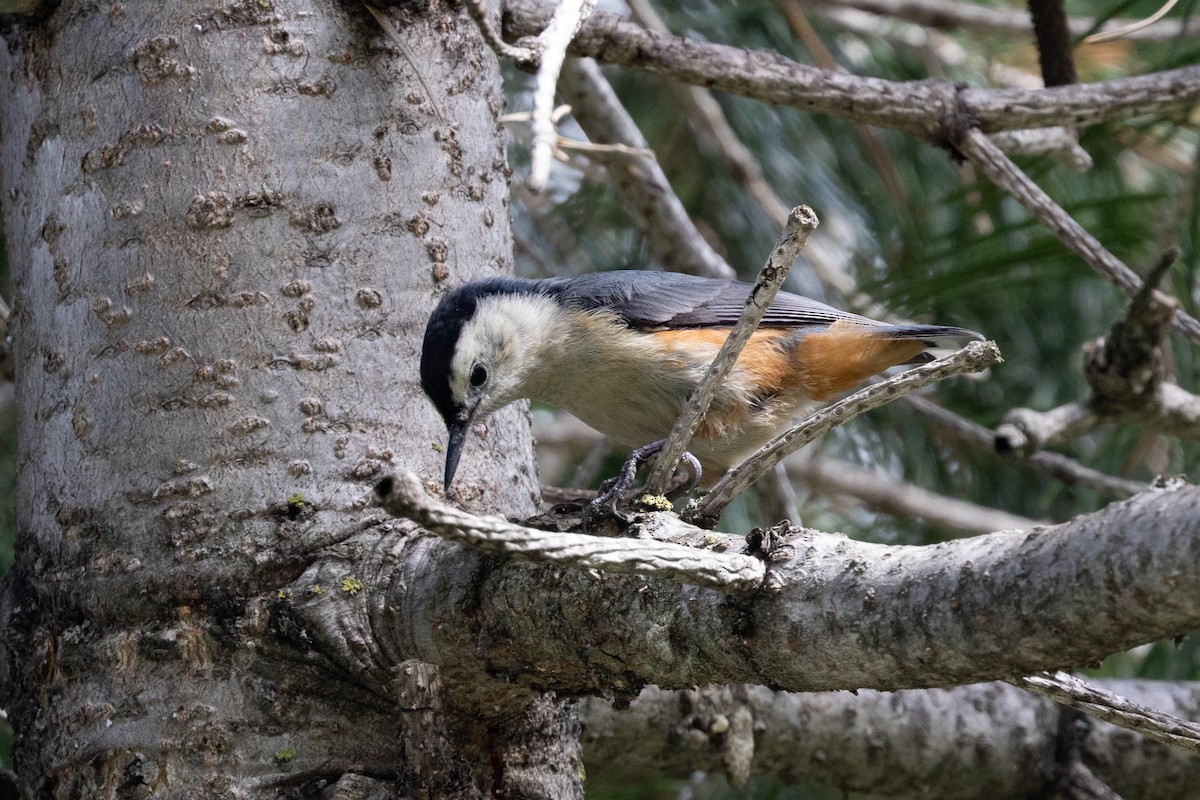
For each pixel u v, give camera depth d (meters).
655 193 8.80
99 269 5.75
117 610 5.47
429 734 5.22
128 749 5.31
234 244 5.68
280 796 5.26
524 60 5.23
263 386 5.59
